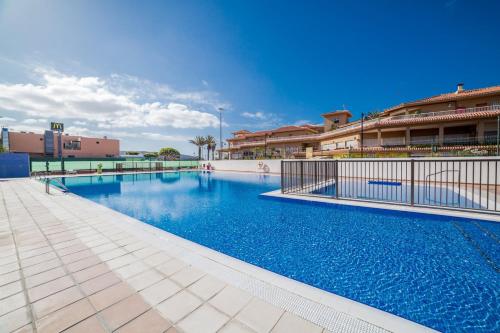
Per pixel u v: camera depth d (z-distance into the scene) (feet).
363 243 14.17
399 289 9.21
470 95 68.90
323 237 15.39
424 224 17.35
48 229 14.80
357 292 9.05
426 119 65.46
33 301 6.97
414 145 66.95
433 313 7.77
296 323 5.92
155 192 37.50
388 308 8.04
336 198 25.03
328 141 98.02
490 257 11.93
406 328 5.71
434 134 71.97
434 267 10.97
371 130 73.87
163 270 9.00
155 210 24.48
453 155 46.26
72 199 27.17
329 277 10.24
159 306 6.69
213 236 16.05
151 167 92.02
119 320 6.08
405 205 20.79
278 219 20.10
